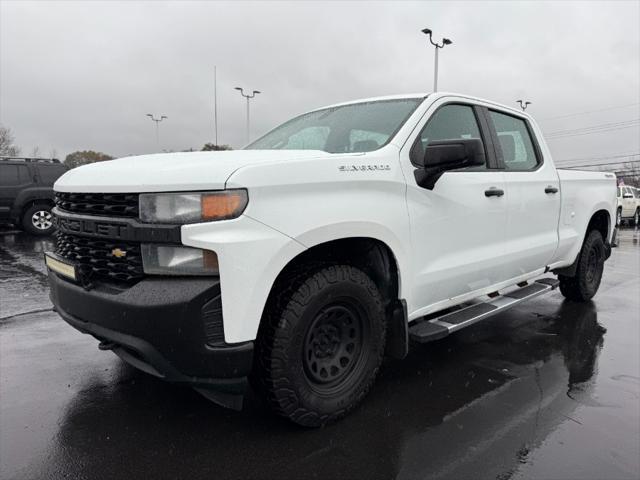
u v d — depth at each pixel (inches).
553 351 164.4
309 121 156.8
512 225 160.4
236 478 93.5
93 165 119.7
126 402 123.5
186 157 110.0
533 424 114.9
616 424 115.3
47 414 117.3
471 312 149.0
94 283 104.7
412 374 143.6
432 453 102.5
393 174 118.3
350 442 106.0
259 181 94.1
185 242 90.2
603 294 250.4
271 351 99.3
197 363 92.4
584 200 206.4
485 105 160.6
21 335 177.6
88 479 92.9
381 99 148.4
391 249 117.6
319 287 103.2
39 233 504.7
